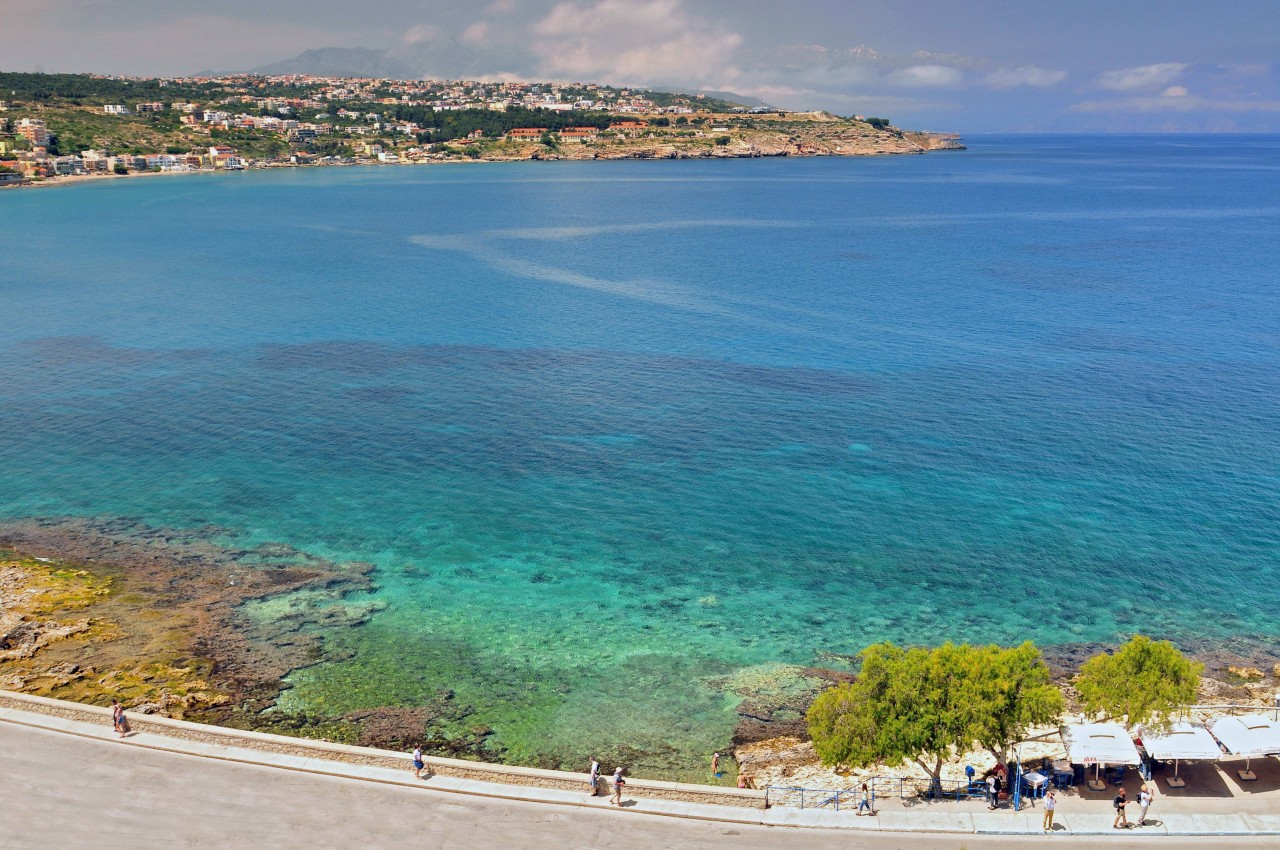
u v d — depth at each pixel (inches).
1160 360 4392.2
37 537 2773.1
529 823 1571.1
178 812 1568.7
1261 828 1549.0
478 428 3666.3
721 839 1542.8
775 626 2348.7
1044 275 6530.5
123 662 2146.9
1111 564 2610.7
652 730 1961.1
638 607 2433.6
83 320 5438.0
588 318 5408.5
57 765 1681.8
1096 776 1681.8
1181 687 1722.4
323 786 1649.9
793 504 2992.1
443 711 2006.6
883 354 4574.3
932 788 1697.8
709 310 5580.7
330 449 3462.1
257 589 2501.2
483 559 2674.7
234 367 4483.3
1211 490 3029.0
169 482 3174.2
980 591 2497.5
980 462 3280.0
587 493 3088.1
